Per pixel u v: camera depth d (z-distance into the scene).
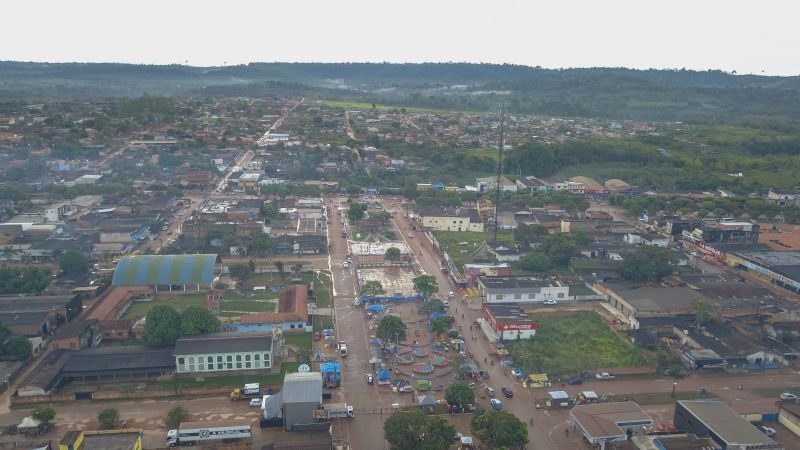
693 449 110.12
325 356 154.25
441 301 182.25
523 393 138.38
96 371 140.50
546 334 168.75
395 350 157.12
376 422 126.06
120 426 123.38
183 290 199.00
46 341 160.38
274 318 167.75
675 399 136.88
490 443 112.94
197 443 117.50
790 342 165.38
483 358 155.25
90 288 191.50
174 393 136.38
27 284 187.88
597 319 181.62
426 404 131.12
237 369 145.50
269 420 123.88
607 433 117.00
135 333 166.38
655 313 177.12
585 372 146.75
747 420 122.25
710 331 166.75
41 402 132.25
